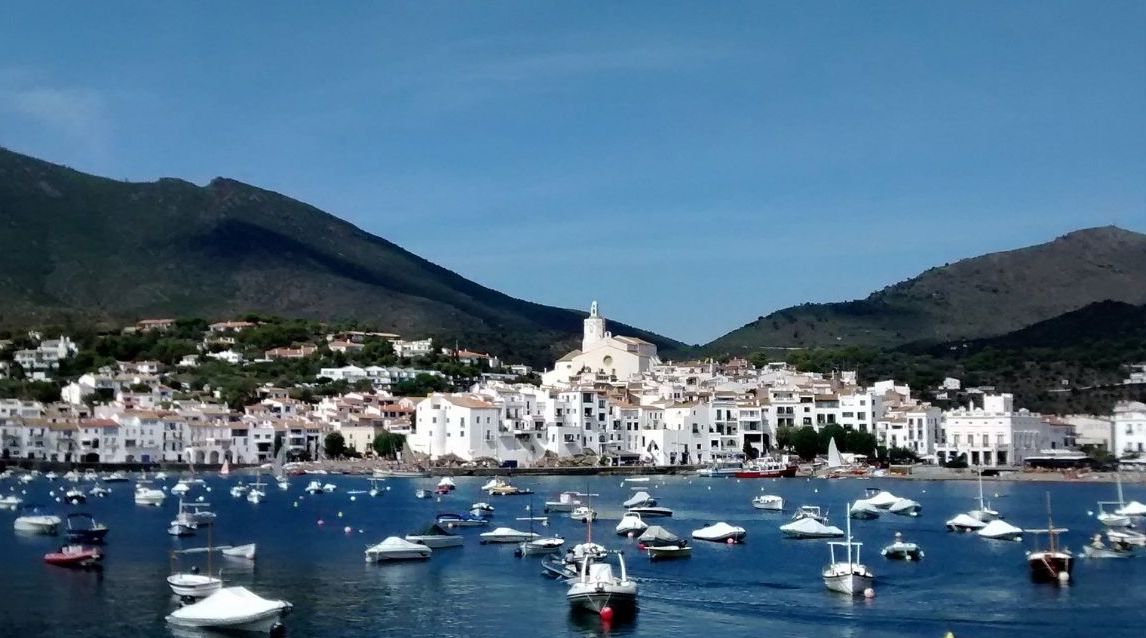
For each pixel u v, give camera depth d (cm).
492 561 14775
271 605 10519
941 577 13525
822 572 13738
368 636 10412
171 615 10519
